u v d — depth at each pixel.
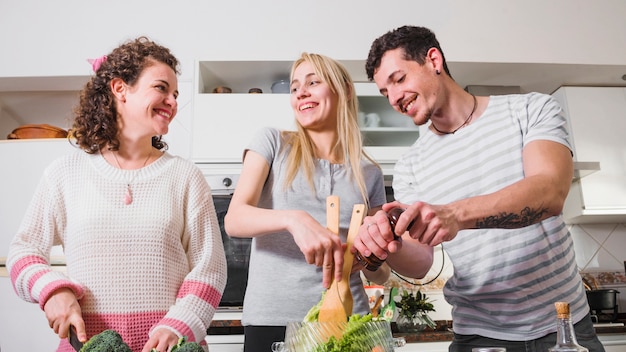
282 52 2.62
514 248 1.16
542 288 1.15
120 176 1.02
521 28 2.71
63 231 1.02
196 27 2.64
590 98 2.82
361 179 1.15
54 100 2.77
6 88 2.65
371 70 1.34
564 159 1.08
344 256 0.84
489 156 1.22
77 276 0.95
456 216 0.89
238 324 2.11
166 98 1.08
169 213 1.02
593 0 2.78
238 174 2.46
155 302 0.96
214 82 2.79
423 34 1.29
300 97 1.17
